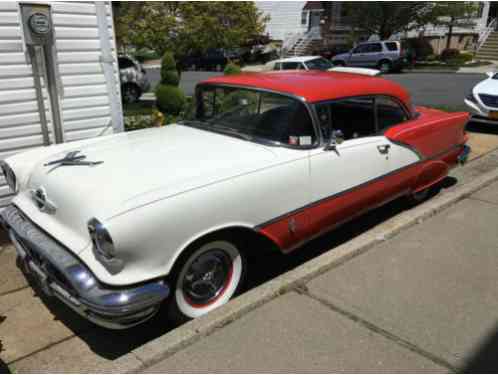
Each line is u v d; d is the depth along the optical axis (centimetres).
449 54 2769
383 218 498
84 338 309
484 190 557
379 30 2695
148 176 302
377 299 329
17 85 491
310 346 281
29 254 315
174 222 277
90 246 276
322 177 365
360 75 448
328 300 327
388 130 432
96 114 560
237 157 336
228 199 303
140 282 269
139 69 1468
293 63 1641
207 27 1132
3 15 467
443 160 504
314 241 451
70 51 521
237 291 334
